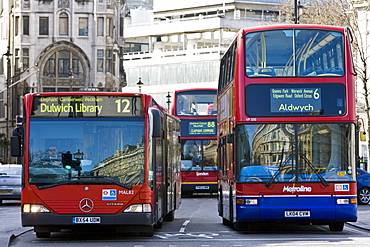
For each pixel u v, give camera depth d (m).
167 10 179.25
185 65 144.00
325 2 66.06
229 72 26.19
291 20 73.50
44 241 22.39
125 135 21.77
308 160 23.70
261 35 24.09
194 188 52.09
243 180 23.73
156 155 23.38
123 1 119.00
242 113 23.88
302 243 21.16
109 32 109.38
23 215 21.47
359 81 74.06
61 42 107.44
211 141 52.34
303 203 23.55
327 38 24.11
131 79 150.12
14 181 43.75
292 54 24.03
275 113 23.83
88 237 23.66
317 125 23.81
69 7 107.69
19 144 21.84
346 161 23.70
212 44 160.75
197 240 22.50
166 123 27.86
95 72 108.12
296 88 23.88
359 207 40.16
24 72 107.06
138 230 22.47
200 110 52.53
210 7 173.38
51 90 107.56
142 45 171.62
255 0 168.50
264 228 27.34
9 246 20.95
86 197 21.44
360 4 74.25
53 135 21.77
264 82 23.91
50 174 21.56
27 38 107.38
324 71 23.95
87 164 21.61
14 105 108.44
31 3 107.25
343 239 22.41
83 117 21.84
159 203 24.48
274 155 23.77
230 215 25.92
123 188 21.47
